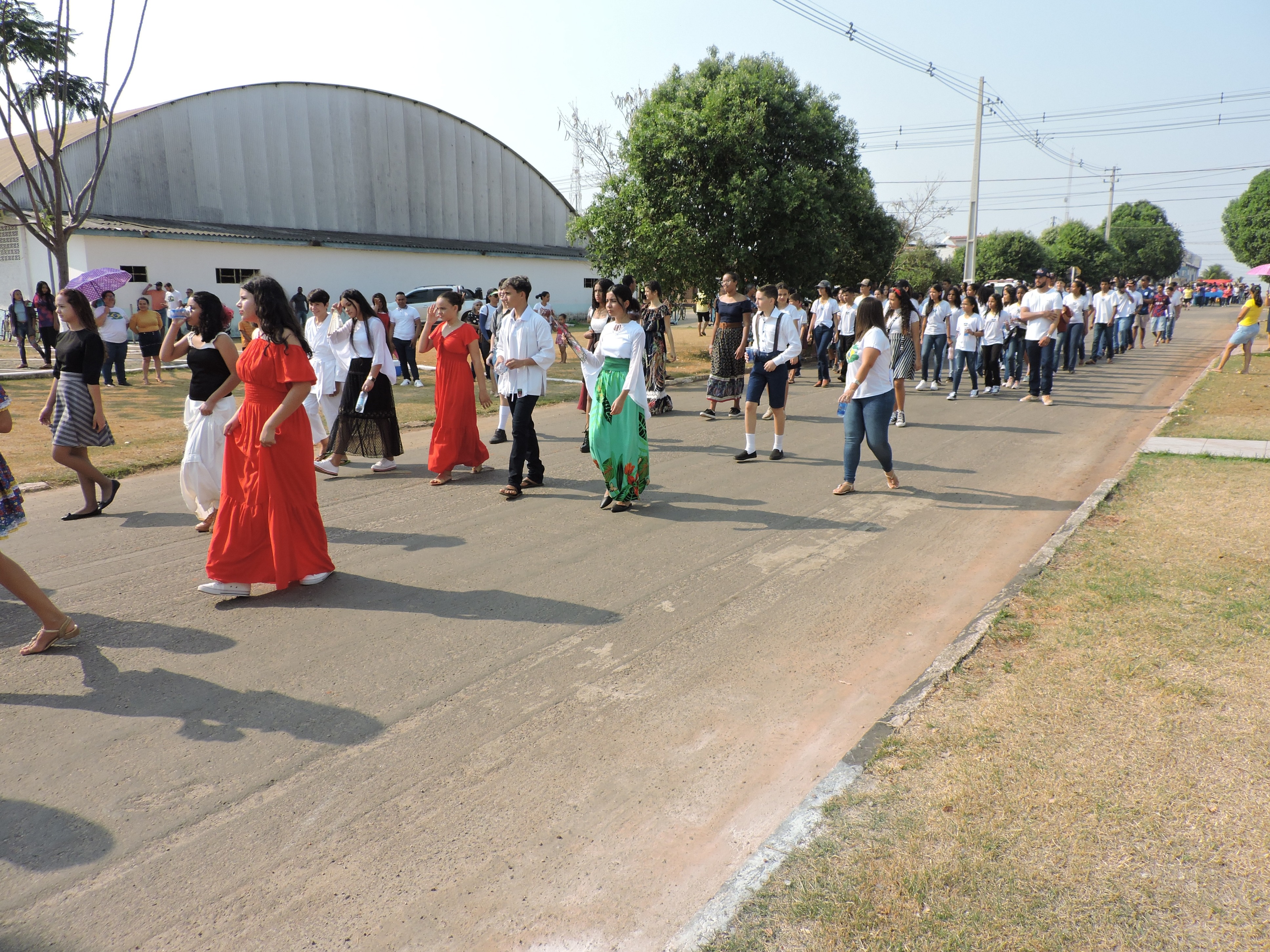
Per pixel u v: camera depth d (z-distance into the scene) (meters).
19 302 17.78
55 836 2.93
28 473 8.17
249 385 4.92
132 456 9.04
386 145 34.72
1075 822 2.72
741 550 5.99
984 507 7.04
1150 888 2.42
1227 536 5.50
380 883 2.72
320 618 4.78
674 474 8.30
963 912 2.37
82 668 4.15
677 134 18.69
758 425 11.17
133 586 5.27
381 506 7.16
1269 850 2.56
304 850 2.87
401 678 4.07
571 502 7.34
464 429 7.94
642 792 3.20
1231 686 3.55
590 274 41.28
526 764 3.38
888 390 7.38
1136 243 89.06
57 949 2.43
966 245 28.44
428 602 5.02
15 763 3.34
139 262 25.94
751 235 19.67
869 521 6.66
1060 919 2.32
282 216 31.88
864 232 26.92
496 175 39.06
